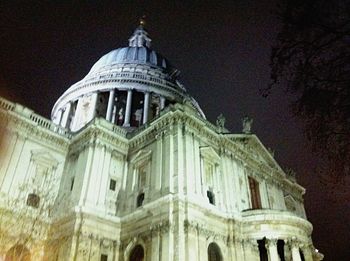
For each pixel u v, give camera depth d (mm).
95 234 32656
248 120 50344
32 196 35156
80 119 58719
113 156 39688
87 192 34500
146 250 30359
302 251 33750
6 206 31844
